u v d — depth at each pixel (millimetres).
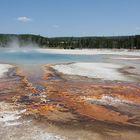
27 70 37094
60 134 13484
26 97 21016
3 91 23188
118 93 22688
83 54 87938
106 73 34594
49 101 19828
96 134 13555
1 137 12984
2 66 41125
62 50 120562
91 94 22188
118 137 13242
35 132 13672
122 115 16750
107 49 128625
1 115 16188
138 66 45156
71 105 18797
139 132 13906
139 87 25484
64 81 28406
